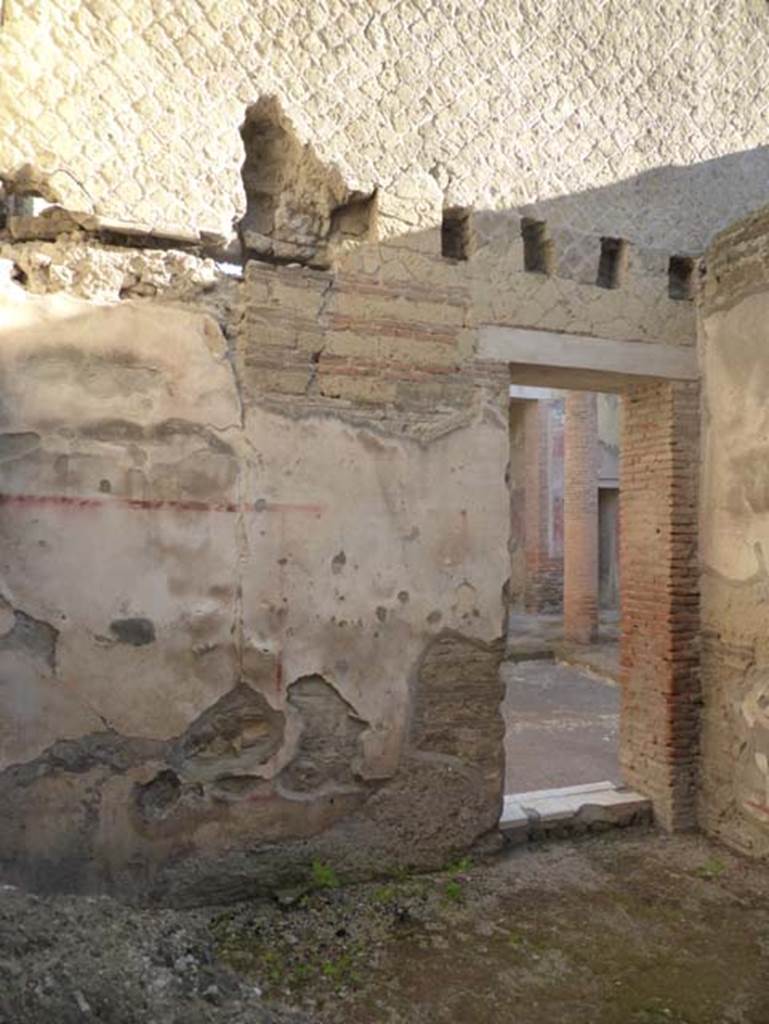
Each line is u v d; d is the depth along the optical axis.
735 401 4.61
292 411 3.99
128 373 3.73
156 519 3.76
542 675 9.45
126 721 3.71
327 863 4.05
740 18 4.99
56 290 3.64
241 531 3.90
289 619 3.98
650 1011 3.07
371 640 4.13
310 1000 3.13
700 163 4.92
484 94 4.36
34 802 3.59
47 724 3.60
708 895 4.00
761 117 5.09
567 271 4.57
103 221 3.67
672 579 4.82
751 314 4.51
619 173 4.70
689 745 4.82
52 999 2.29
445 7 4.26
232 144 3.89
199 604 3.83
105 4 3.67
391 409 4.18
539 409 13.70
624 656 5.20
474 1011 3.07
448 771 4.29
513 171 4.44
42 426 3.59
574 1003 3.13
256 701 3.93
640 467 5.11
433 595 4.25
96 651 3.67
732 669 4.61
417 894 3.99
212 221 3.87
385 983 3.25
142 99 3.74
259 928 3.66
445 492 4.28
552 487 13.80
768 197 5.13
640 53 4.73
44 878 3.61
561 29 4.52
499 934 3.63
